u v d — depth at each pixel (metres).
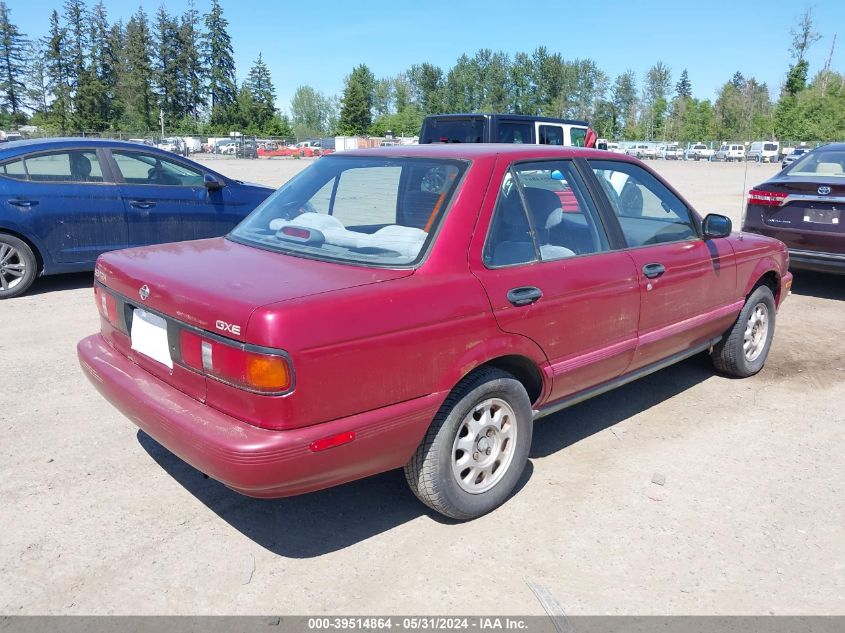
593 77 108.19
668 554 3.17
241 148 57.72
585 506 3.56
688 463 4.04
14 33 98.75
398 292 2.92
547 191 3.70
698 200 19.16
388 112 119.62
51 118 91.81
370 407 2.84
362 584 2.94
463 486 3.30
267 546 3.18
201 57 107.50
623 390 5.19
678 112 101.62
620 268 3.89
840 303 8.01
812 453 4.20
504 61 106.50
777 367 5.73
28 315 6.68
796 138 69.50
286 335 2.59
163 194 8.04
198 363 2.84
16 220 7.15
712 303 4.73
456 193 3.29
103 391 3.38
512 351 3.31
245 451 2.60
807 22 73.12
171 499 3.54
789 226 7.90
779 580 3.01
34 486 3.61
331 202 3.73
